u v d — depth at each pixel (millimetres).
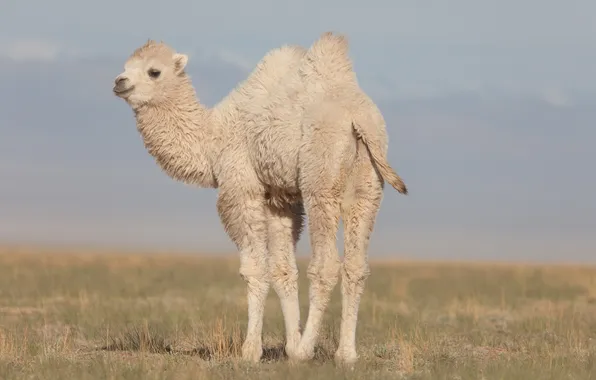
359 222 43875
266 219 47719
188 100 49344
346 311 43719
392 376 41500
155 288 102188
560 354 48812
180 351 50844
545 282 129000
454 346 53406
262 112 46375
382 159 43156
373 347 51594
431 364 45312
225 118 48469
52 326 63875
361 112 43656
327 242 43812
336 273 43844
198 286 106938
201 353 50406
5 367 43719
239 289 101125
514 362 45406
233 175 47562
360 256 43812
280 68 47938
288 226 47688
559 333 60281
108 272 137750
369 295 95562
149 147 49844
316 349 48750
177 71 49344
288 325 46562
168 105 49094
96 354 48438
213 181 49562
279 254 47375
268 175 46344
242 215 47531
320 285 43844
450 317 70375
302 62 45781
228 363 44906
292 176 45031
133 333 56469
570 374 42656
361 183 43844
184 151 49094
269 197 47625
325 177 43469
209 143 48781
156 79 49031
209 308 74625
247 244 47531
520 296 100875
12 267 150000
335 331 56812
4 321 66250
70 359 46406
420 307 80750
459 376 42344
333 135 43406
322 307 44000
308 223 44156
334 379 40281
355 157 43781
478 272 168375
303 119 44188
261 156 46281
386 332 58594
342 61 44969
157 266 167750
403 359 45969
